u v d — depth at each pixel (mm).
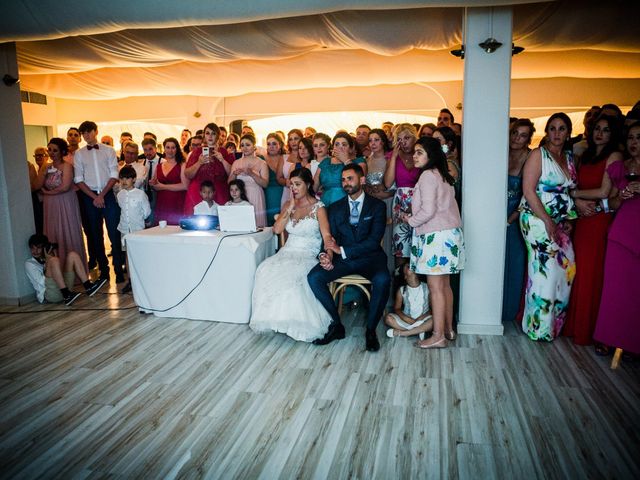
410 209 4199
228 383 3107
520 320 4078
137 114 9430
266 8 3445
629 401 2830
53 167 5211
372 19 4270
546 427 2578
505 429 2566
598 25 4121
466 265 3818
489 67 3609
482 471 2238
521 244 4055
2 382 3129
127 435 2543
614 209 3457
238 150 6332
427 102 8227
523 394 2930
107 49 4984
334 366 3346
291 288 3682
